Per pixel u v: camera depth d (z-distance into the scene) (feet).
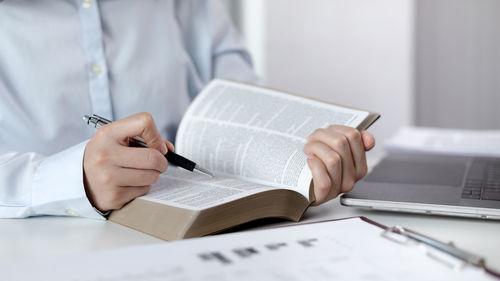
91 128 3.09
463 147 3.37
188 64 3.69
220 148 2.35
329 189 1.97
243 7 7.79
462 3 8.19
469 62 8.29
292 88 8.13
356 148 2.07
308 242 1.47
